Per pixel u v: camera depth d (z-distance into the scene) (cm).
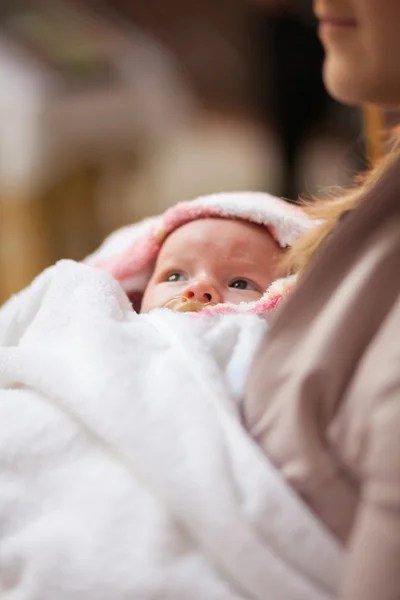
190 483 52
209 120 377
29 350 64
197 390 57
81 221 282
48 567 51
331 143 312
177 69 347
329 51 55
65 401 59
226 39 363
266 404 55
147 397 57
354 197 69
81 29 291
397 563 42
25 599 51
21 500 55
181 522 52
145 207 318
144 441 54
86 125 278
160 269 85
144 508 53
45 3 283
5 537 54
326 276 52
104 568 51
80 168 278
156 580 50
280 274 82
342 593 44
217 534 50
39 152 265
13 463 57
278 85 314
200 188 345
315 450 50
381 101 54
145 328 65
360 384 47
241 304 74
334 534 51
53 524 54
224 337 65
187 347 62
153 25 335
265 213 84
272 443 54
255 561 49
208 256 83
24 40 273
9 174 265
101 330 63
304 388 49
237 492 52
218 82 376
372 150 97
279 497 51
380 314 48
